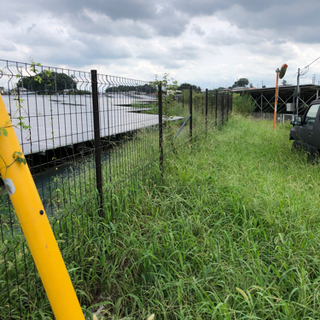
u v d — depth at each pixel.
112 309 2.35
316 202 3.78
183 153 6.29
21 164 1.35
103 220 3.29
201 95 12.96
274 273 2.57
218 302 2.11
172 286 2.39
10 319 2.06
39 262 1.42
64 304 1.47
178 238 2.96
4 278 2.29
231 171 5.14
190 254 2.86
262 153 7.22
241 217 3.42
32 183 1.40
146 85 5.16
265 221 3.45
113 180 3.97
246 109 25.12
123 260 2.70
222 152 6.91
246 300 1.98
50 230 1.45
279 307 2.21
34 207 1.38
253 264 2.55
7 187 1.33
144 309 2.20
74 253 2.67
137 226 3.22
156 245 2.85
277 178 4.84
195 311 2.16
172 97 6.28
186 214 3.48
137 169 4.52
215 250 2.76
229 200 3.87
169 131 6.32
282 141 8.86
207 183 4.58
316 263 2.58
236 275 2.34
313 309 2.09
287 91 37.75
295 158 6.42
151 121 5.97
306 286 2.26
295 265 2.56
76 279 2.41
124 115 4.42
